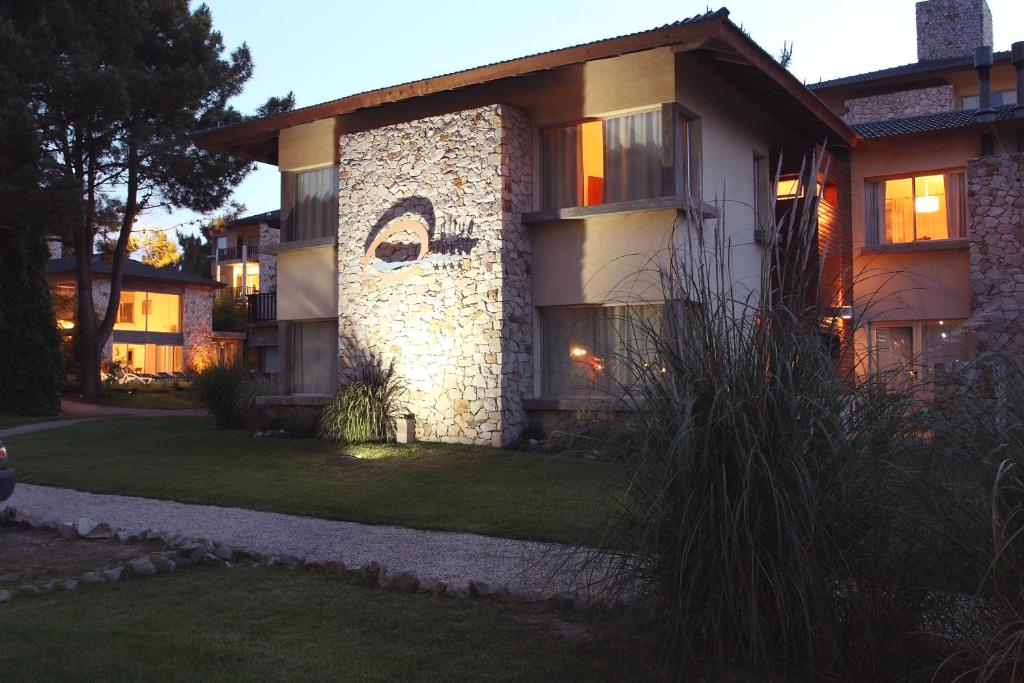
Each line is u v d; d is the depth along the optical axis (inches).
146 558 249.3
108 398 1053.2
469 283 520.7
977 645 141.3
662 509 157.4
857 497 151.7
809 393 156.7
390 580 228.7
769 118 610.5
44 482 426.9
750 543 146.4
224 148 683.4
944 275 609.9
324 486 398.0
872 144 649.6
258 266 1775.3
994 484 131.0
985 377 155.2
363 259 572.4
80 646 178.4
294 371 644.1
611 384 185.3
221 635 187.3
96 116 873.5
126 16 906.1
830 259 560.7
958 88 944.3
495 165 513.7
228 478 423.2
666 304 175.9
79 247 1032.2
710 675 157.1
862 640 154.1
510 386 511.8
